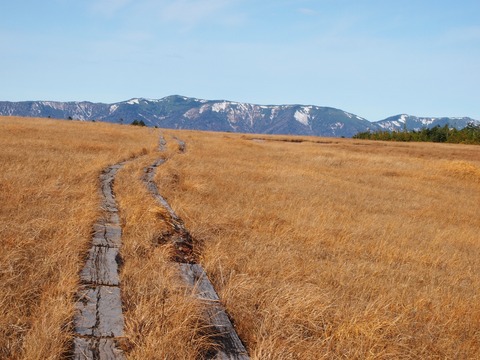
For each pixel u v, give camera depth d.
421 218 14.70
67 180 12.00
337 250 8.95
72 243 6.16
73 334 3.80
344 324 4.74
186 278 5.59
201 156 26.09
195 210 10.36
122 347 3.71
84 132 35.34
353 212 13.85
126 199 9.88
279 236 9.27
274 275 6.43
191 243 7.48
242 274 5.83
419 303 6.12
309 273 6.95
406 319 5.41
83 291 4.72
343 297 5.98
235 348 4.03
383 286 6.74
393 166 31.42
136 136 37.78
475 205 19.39
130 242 6.65
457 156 47.47
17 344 3.59
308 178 21.28
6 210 7.93
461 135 88.44
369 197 17.94
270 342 4.04
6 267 5.11
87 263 5.65
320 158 32.41
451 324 5.57
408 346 4.81
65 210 8.45
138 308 4.24
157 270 5.65
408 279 7.33
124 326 4.00
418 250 9.83
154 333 3.78
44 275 5.11
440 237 11.44
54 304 4.23
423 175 27.83
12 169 12.49
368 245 9.67
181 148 31.86
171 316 4.25
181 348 3.69
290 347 4.13
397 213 15.11
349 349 4.37
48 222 7.22
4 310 4.07
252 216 10.89
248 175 19.61
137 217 8.27
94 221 7.82
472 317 5.93
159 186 13.30
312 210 12.93
